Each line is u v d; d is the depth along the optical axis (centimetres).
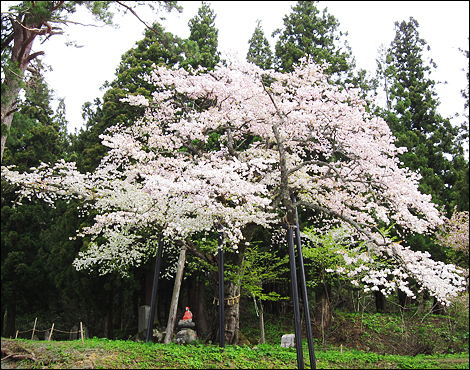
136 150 1099
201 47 2053
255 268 1384
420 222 989
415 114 2272
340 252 1116
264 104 1179
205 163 1052
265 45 2370
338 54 2105
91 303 1783
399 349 1373
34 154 2120
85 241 1586
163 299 2211
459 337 1433
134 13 947
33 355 783
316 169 1306
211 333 1155
